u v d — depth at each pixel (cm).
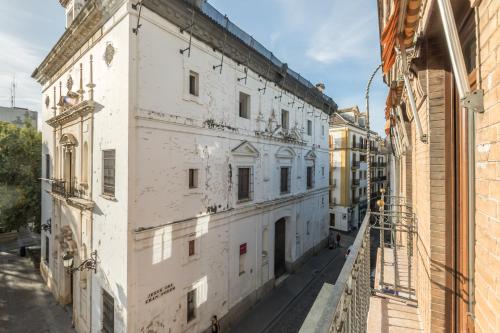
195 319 940
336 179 2909
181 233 897
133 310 755
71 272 1111
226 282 1099
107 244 849
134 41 774
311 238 1973
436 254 315
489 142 175
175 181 881
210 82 1024
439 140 314
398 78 497
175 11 857
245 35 1203
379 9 684
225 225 1101
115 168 816
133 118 773
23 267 1761
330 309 161
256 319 1173
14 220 1644
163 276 836
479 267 198
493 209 171
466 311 273
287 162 1625
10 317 1166
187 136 927
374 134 3569
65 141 1177
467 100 186
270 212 1440
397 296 502
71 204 1100
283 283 1525
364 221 421
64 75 1288
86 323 981
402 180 818
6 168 1591
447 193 310
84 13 916
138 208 777
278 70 1446
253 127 1298
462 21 234
